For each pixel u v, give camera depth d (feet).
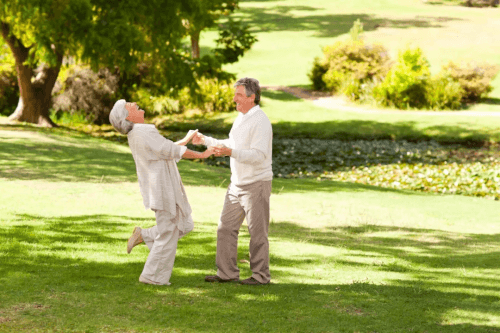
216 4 105.40
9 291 14.94
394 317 14.24
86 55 70.54
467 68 107.45
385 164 64.90
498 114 94.68
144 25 78.69
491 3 231.30
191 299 15.19
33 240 21.26
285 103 107.45
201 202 34.71
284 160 67.92
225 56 106.93
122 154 56.13
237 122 17.02
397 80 102.27
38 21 66.74
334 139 83.61
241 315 13.99
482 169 59.36
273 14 217.56
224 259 17.26
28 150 52.21
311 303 15.29
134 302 14.65
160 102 102.37
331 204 36.88
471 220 33.60
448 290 17.22
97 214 28.22
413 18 200.13
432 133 83.30
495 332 13.28
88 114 96.53
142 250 20.67
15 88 103.65
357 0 240.73
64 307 13.92
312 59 150.61
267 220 17.20
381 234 27.76
